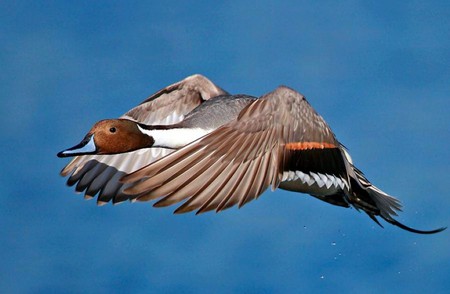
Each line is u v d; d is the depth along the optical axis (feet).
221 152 31.09
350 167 35.99
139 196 30.01
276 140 32.37
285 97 32.83
